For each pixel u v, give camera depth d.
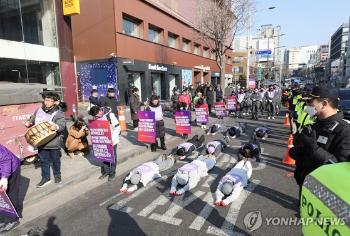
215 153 7.84
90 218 4.73
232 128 11.20
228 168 7.17
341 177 1.65
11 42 11.66
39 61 12.76
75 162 7.62
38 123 5.75
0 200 4.45
